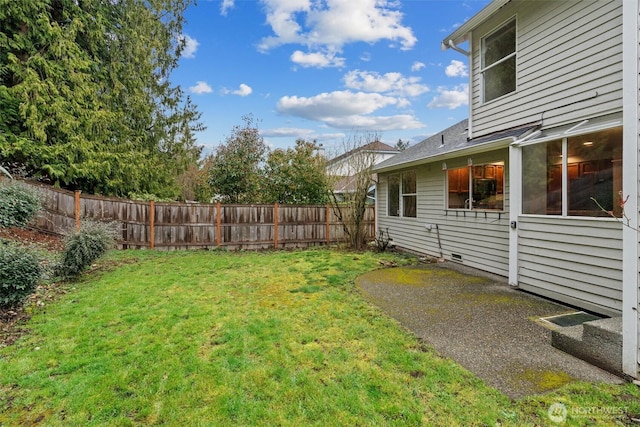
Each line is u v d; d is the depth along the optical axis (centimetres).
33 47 891
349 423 209
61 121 902
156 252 845
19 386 250
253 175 1095
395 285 527
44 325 360
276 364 280
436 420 210
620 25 382
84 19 968
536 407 221
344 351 303
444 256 738
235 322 373
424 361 283
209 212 938
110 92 1087
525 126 523
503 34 581
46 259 545
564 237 421
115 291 490
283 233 1001
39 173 898
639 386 240
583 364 274
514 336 331
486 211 607
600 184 379
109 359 290
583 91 425
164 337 334
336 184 1061
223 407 226
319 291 496
